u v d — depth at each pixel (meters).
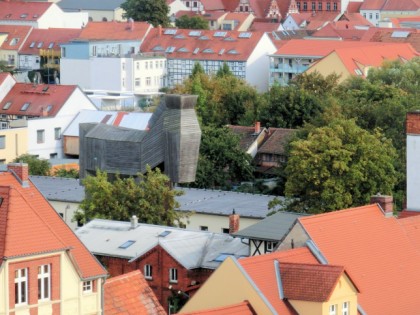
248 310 186.38
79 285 161.25
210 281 191.38
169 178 167.25
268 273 190.88
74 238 167.75
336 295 188.50
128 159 168.50
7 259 154.12
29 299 156.25
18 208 159.00
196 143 168.00
